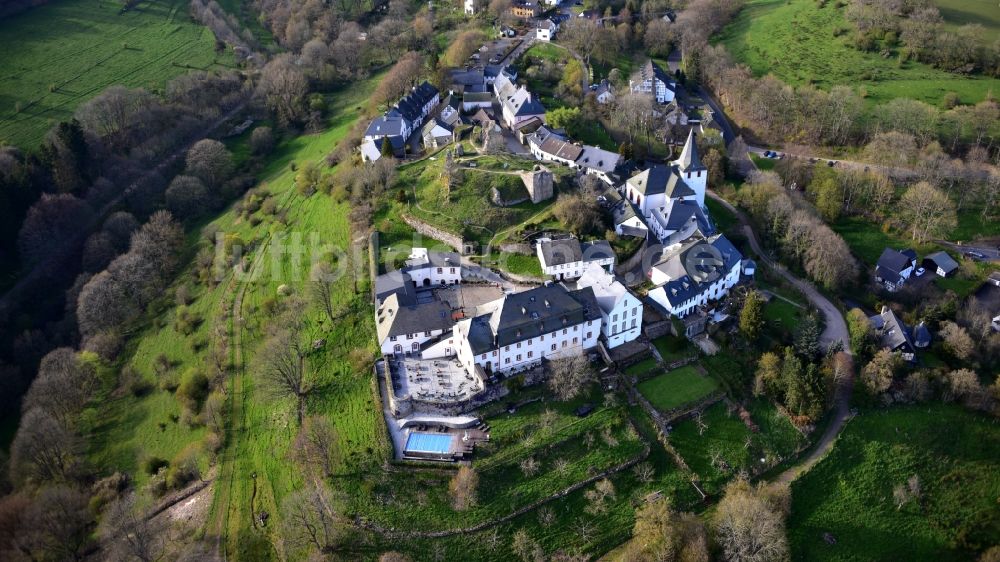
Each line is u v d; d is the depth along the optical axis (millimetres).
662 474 134250
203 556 122625
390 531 121250
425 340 152375
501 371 144750
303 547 119062
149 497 143000
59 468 154500
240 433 150250
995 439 146625
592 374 146625
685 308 161375
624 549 122625
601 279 157375
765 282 183125
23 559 128625
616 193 192750
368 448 132625
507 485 127500
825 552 128375
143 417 167625
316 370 154125
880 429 147000
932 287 188625
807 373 144125
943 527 133625
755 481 136250
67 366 174875
